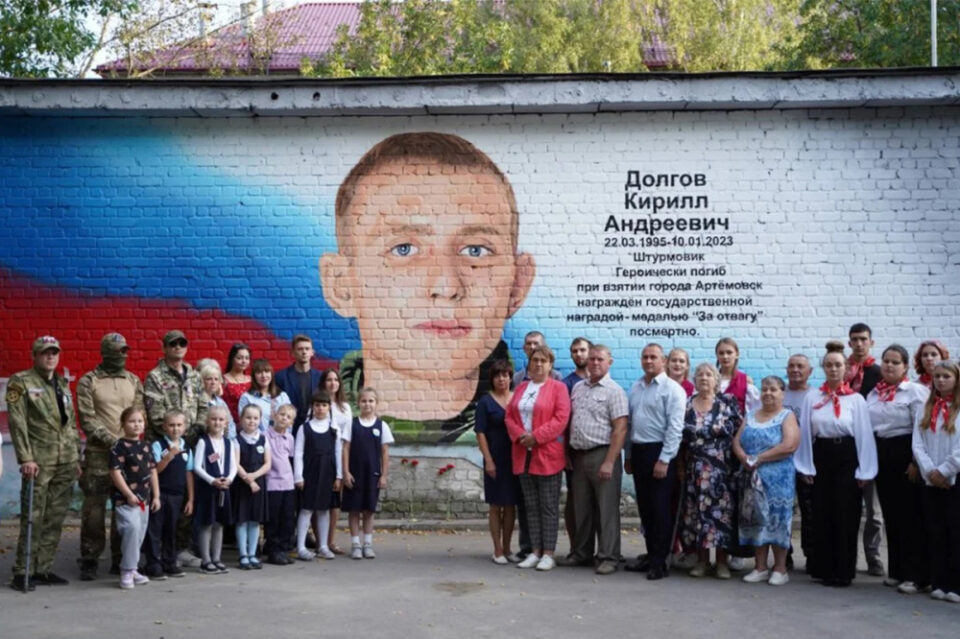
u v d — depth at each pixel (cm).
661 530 988
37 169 1274
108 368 1009
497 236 1269
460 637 767
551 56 3312
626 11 3381
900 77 1208
